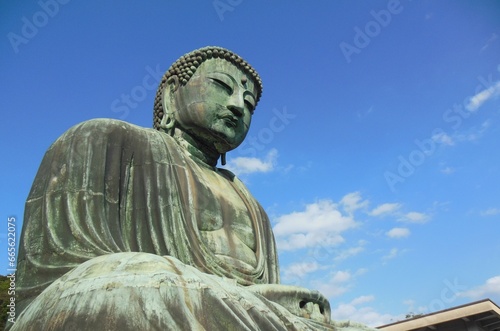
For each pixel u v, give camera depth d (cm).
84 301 458
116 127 795
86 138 753
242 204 913
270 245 947
